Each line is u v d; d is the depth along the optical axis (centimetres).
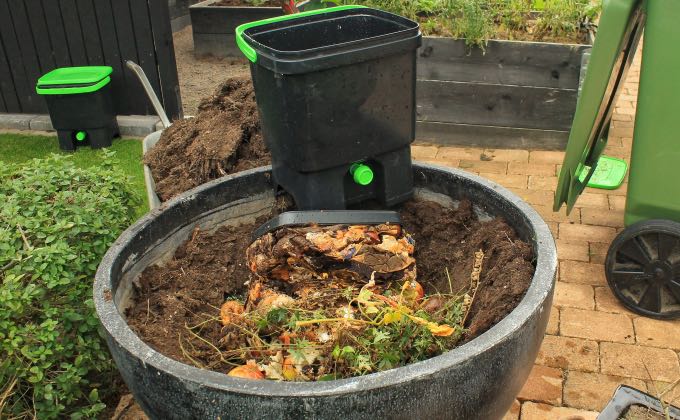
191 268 226
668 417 181
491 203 228
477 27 453
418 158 481
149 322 198
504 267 196
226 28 762
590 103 252
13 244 242
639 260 296
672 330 295
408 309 186
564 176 272
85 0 535
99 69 529
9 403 235
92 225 258
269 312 186
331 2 511
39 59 565
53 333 225
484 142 493
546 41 466
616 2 238
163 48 544
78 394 243
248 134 292
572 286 329
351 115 206
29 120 576
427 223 242
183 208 228
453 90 480
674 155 273
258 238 207
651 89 267
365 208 238
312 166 208
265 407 140
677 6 248
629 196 294
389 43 201
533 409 254
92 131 519
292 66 189
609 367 274
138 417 254
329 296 196
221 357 183
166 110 568
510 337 154
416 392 143
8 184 278
